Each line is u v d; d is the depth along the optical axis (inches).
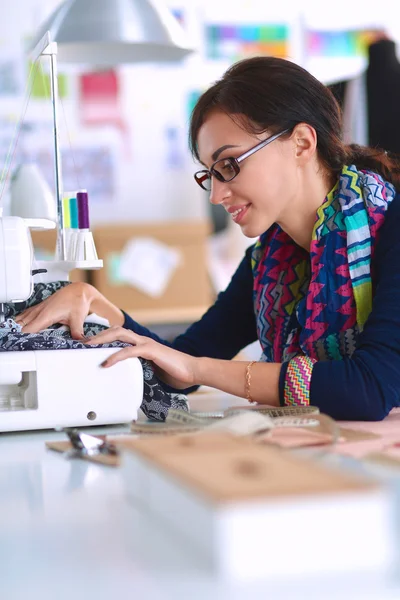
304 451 45.4
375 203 67.8
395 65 187.3
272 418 51.4
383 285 64.3
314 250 69.2
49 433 60.4
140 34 109.3
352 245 67.7
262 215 68.1
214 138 66.5
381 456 43.2
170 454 33.5
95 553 30.1
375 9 247.0
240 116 65.6
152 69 240.1
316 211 70.2
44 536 32.7
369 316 64.4
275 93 66.2
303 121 67.4
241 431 47.8
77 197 73.5
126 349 62.0
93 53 117.6
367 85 187.5
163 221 242.8
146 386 64.4
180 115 243.1
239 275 85.1
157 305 219.3
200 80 243.3
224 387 63.6
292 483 27.9
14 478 43.8
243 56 244.5
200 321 85.2
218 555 26.4
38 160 233.0
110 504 37.0
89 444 50.2
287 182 68.0
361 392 60.5
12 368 59.4
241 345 85.9
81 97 235.8
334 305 68.8
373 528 27.1
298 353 72.8
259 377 62.9
